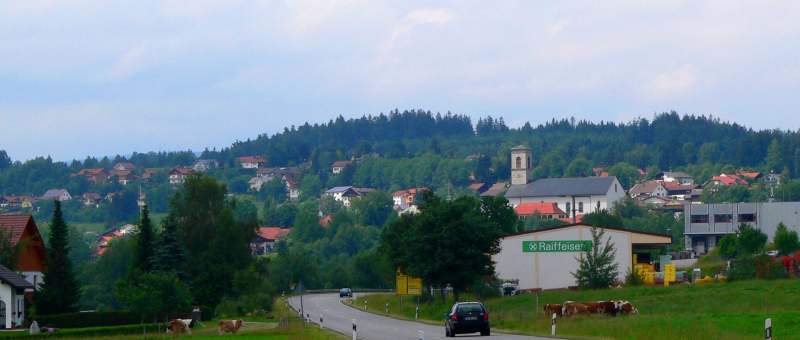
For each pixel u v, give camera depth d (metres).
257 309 103.88
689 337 50.66
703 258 145.00
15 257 86.88
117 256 144.12
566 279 115.75
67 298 89.94
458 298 97.75
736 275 96.88
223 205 120.69
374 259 183.75
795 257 100.75
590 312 69.31
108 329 70.50
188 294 75.81
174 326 71.81
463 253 93.56
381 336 60.31
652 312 73.38
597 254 106.94
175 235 104.06
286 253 180.62
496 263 106.25
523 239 117.06
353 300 131.12
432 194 103.69
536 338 53.81
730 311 69.50
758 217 181.75
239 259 116.25
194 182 120.62
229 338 63.56
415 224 96.75
